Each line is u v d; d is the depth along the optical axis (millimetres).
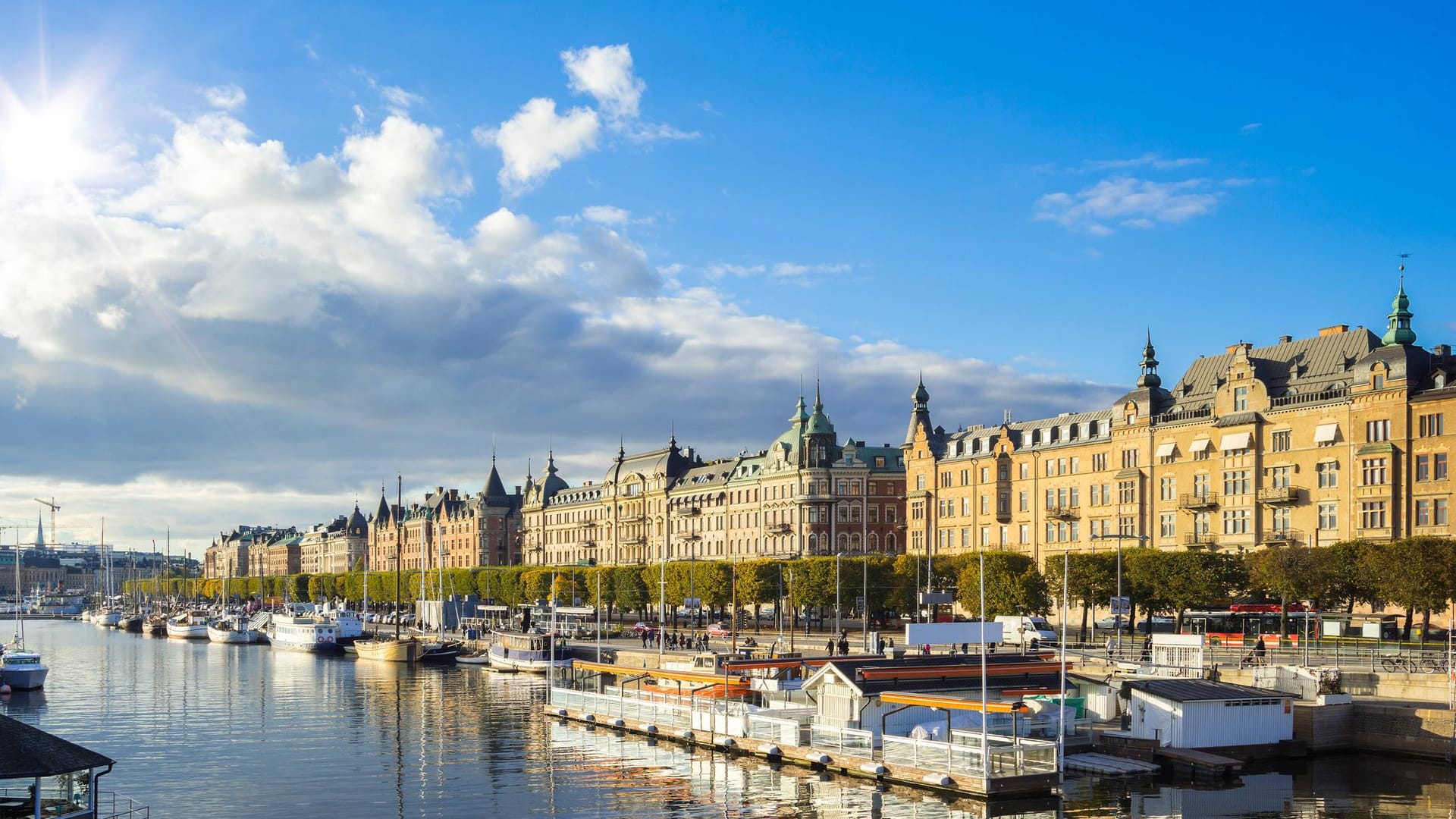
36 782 49781
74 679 143250
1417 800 64188
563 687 112438
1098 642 121062
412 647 160750
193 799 69812
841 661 84812
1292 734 76500
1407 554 101250
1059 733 70625
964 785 66188
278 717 104625
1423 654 92812
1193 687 76188
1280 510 130250
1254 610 119062
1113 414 150500
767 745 78438
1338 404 124875
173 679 141500
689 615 191250
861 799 66438
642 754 82188
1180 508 140625
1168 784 68438
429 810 66375
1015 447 167000
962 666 84500
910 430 188250
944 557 150625
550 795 69312
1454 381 117188
